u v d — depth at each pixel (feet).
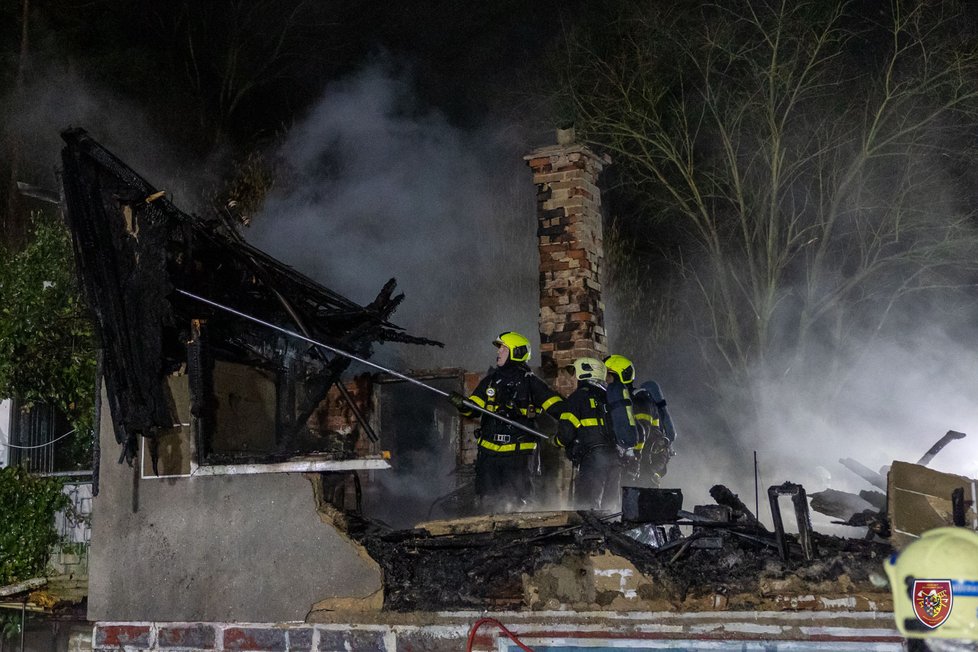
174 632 54.39
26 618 72.79
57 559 74.28
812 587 42.93
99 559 56.90
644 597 45.39
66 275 76.54
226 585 53.57
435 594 49.60
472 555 49.57
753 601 43.73
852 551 43.42
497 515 51.24
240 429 59.67
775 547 44.62
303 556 52.19
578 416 64.54
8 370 75.77
